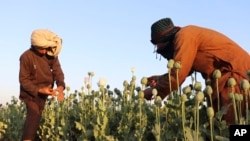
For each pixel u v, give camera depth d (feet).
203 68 12.32
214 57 12.08
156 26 13.30
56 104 20.98
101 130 13.12
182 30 12.44
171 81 11.73
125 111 12.89
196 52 12.32
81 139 14.42
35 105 17.56
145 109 12.82
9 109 28.45
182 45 12.05
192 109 10.88
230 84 9.59
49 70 17.95
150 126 11.82
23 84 17.30
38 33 17.28
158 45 13.46
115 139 12.57
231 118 11.16
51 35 17.51
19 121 24.88
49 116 19.42
